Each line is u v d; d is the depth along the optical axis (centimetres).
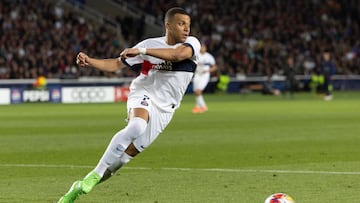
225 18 16850
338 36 17512
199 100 9338
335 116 8588
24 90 12219
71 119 8188
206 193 3284
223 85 14238
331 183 3572
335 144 5462
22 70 12950
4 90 11994
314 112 9325
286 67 14050
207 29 16375
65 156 4709
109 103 12206
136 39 15812
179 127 7038
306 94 15075
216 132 6500
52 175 3853
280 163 4341
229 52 15775
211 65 9306
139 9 16875
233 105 11044
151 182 3600
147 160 4488
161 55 2827
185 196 3209
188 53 2895
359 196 3212
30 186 3472
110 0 16850
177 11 2964
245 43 16375
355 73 16925
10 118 8388
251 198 3162
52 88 12431
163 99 2972
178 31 2956
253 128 6925
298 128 6919
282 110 9756
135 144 2933
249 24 16900
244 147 5253
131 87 3025
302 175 3844
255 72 15612
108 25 16025
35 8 14438
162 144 5453
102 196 3203
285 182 3603
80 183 2764
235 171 4000
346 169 4075
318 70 16212
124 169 4072
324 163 4338
